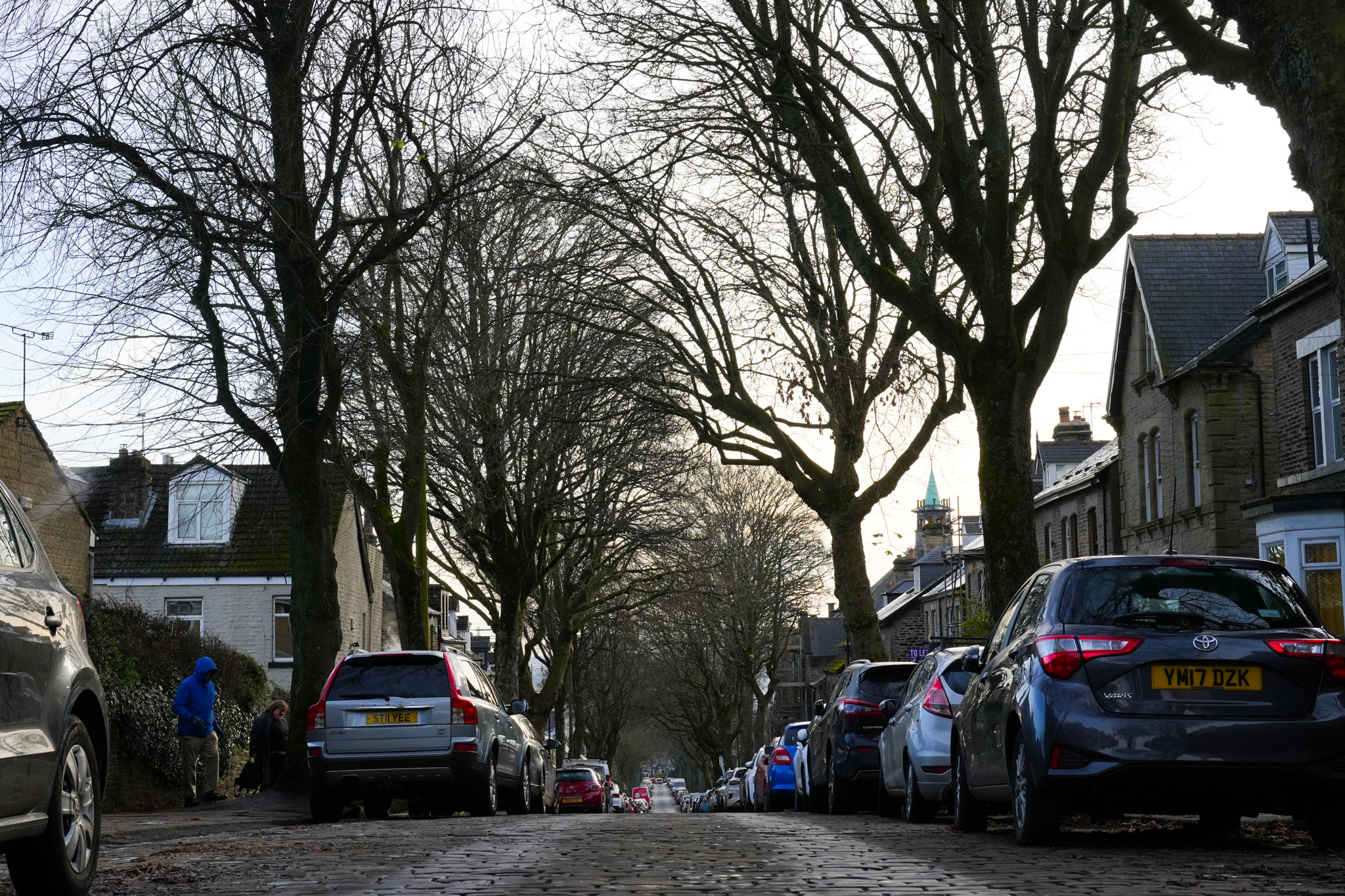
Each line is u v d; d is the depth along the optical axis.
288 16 20.06
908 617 85.81
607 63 20.44
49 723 7.45
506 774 21.80
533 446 35.09
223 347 21.58
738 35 19.77
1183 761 9.30
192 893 8.02
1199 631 9.65
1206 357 36.75
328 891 7.91
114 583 47.12
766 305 28.62
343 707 19.05
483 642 99.06
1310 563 29.83
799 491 31.06
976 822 12.91
